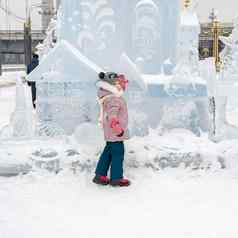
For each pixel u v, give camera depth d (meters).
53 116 6.48
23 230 3.82
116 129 4.90
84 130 6.11
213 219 4.08
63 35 6.91
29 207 4.41
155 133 6.40
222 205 4.45
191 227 3.88
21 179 5.25
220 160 5.57
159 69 6.96
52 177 5.28
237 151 5.66
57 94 6.46
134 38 6.89
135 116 6.35
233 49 13.44
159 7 6.97
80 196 4.75
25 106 6.53
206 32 41.03
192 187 5.02
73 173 5.38
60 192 4.87
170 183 5.13
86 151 5.61
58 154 5.51
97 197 4.71
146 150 5.65
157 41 6.92
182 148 5.68
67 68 6.25
